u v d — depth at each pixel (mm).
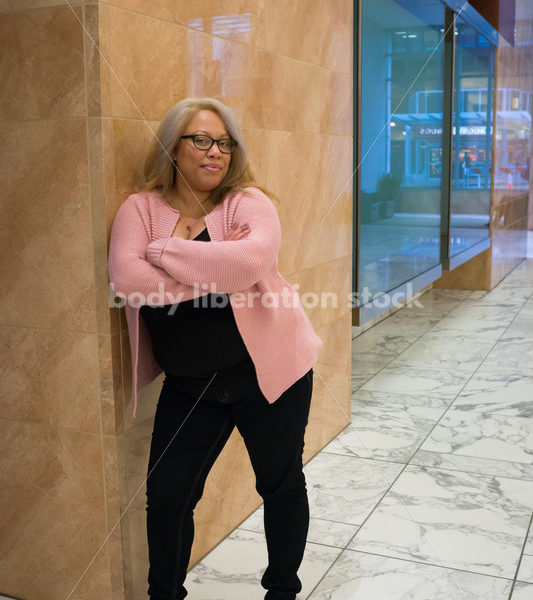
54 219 1881
